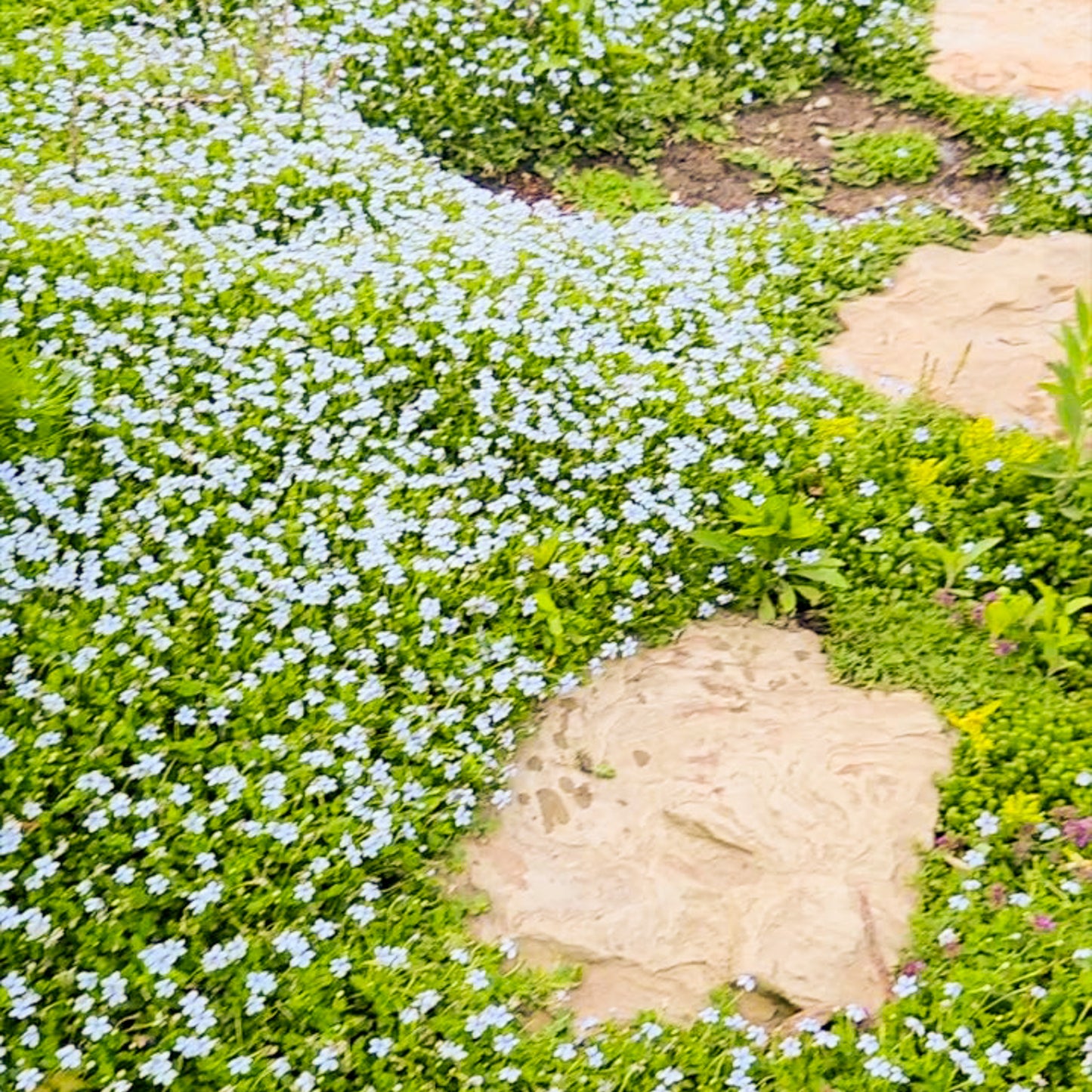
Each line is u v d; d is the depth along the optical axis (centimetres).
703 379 187
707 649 172
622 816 160
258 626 164
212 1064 143
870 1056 146
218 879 150
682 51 233
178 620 163
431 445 180
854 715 166
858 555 177
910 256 209
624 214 216
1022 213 216
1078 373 177
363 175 204
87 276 184
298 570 167
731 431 184
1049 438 187
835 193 222
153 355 179
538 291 192
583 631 169
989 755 162
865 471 182
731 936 154
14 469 168
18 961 145
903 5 241
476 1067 146
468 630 168
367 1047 146
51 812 151
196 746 156
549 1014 150
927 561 176
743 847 157
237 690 159
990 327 201
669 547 175
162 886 148
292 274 190
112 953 147
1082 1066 145
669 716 166
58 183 195
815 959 151
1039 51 237
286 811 155
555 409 183
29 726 155
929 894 155
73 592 163
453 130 220
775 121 232
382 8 226
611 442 181
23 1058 142
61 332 179
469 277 192
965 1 249
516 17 228
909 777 161
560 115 224
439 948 151
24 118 203
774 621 174
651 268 198
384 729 161
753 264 204
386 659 165
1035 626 170
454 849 157
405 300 188
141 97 208
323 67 219
